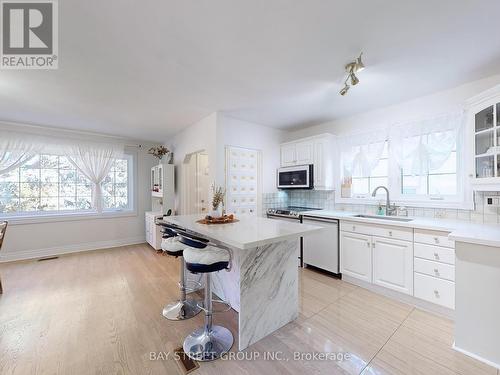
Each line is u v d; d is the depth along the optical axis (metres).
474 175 2.12
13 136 3.72
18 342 1.76
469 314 1.63
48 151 4.02
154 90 2.53
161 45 1.74
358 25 1.53
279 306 1.97
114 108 3.09
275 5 1.35
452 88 2.48
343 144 3.52
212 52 1.84
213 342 1.74
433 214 2.64
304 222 3.32
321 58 1.93
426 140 2.68
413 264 2.26
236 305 2.22
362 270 2.68
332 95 2.68
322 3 1.34
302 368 1.52
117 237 4.79
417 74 2.19
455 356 1.62
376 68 2.08
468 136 2.19
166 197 4.47
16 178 3.89
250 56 1.89
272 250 1.93
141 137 4.84
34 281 2.93
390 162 2.98
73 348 1.70
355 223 2.75
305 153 3.74
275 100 2.83
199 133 3.69
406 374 1.47
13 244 3.80
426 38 1.66
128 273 3.22
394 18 1.46
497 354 1.52
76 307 2.29
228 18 1.46
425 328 1.94
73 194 4.39
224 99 2.80
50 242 4.11
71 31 1.57
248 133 3.73
